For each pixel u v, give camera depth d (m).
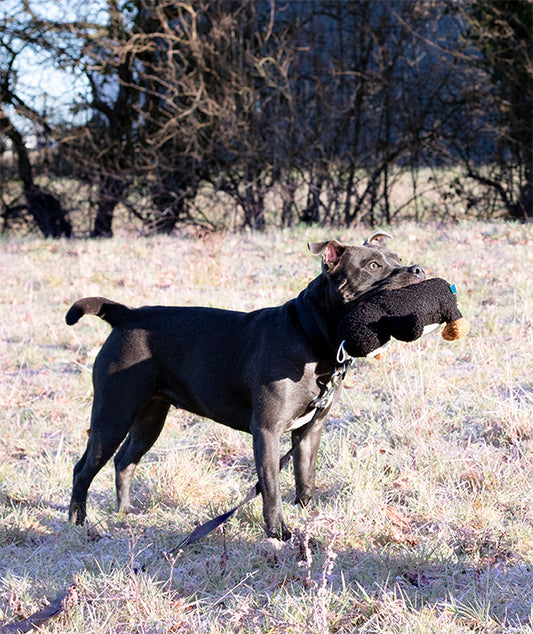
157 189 18.03
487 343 6.80
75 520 4.32
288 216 17.45
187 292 9.59
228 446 5.38
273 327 3.87
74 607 3.17
